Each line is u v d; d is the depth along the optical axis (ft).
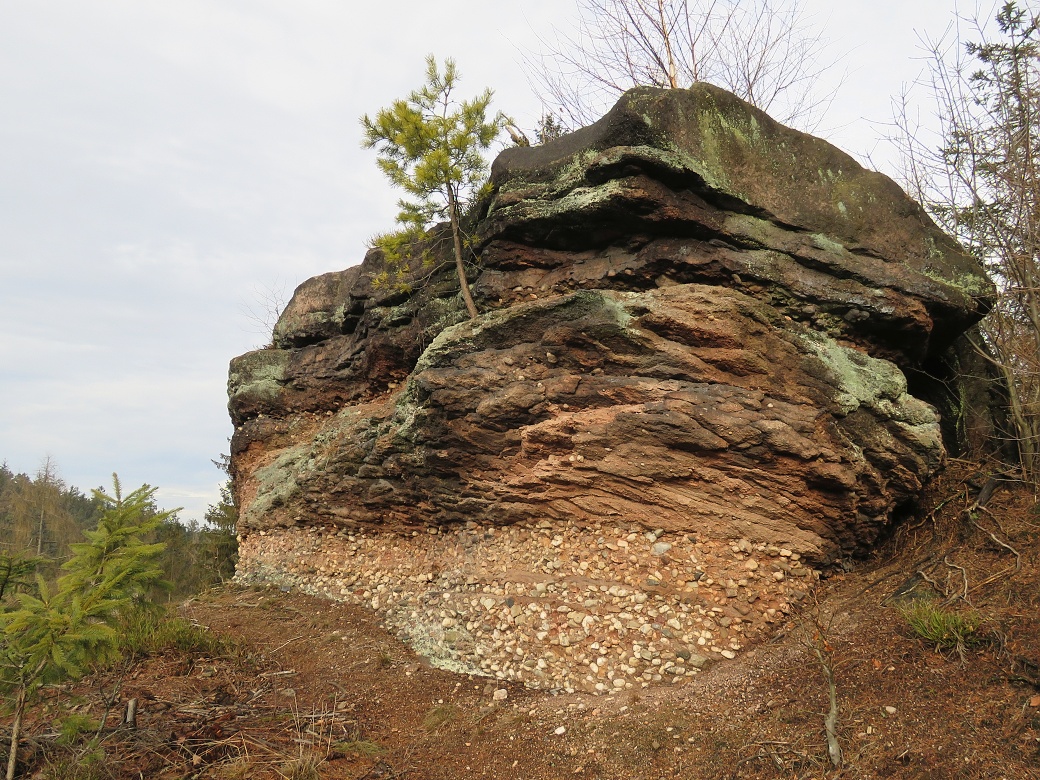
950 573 21.57
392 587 31.78
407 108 31.58
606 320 25.21
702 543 24.45
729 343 24.04
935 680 16.61
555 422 25.79
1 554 15.30
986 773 13.61
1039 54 27.14
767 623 22.45
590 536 26.09
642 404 24.59
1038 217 25.63
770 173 26.78
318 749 18.51
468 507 29.66
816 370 24.44
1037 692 15.07
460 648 24.58
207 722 19.81
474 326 28.76
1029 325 29.37
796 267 26.03
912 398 25.39
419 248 35.96
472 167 32.63
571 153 27.99
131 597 15.83
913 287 25.72
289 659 26.73
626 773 16.94
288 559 39.37
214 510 80.64
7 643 14.84
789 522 24.12
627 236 27.22
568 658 22.45
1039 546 20.80
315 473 37.76
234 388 48.49
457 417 28.48
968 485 26.32
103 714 18.79
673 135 25.46
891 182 27.78
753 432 23.02
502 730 19.80
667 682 20.88
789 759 15.56
